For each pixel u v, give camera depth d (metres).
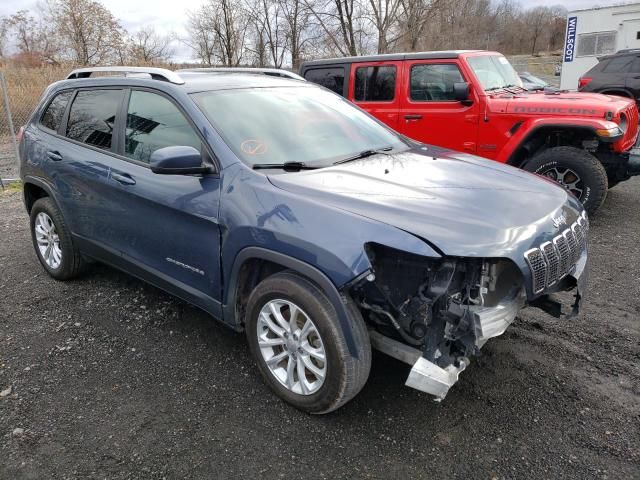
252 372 3.28
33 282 4.71
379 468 2.50
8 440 2.71
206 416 2.88
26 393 3.10
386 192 2.78
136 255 3.70
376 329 2.79
